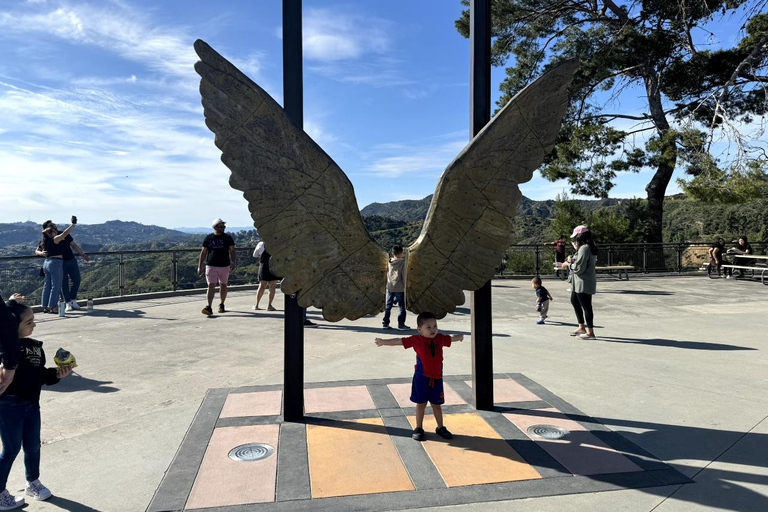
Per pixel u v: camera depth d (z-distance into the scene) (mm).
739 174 16391
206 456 3703
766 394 5215
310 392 5234
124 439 4074
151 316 10109
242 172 3711
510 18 19656
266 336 8195
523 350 7164
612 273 19281
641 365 6355
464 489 3229
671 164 18125
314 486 3262
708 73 19562
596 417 4551
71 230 10219
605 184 19750
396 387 5422
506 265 19750
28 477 3098
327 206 3850
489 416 4547
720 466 3568
